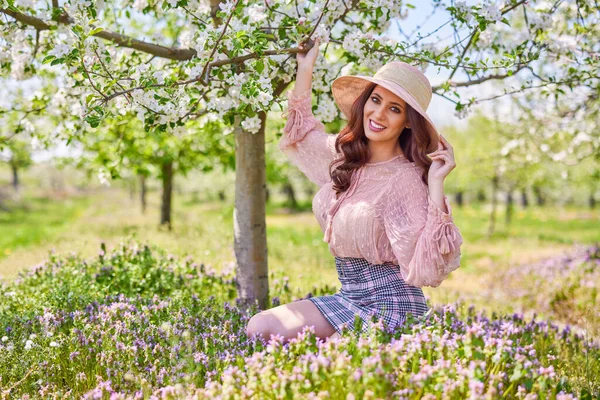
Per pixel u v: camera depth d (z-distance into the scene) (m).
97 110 3.08
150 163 12.43
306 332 2.56
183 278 5.15
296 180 30.23
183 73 3.95
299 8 3.89
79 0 3.55
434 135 3.17
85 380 2.87
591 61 4.36
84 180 22.19
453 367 2.41
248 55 3.34
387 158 3.27
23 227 18.73
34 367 2.96
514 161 11.59
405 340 2.53
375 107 3.20
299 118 3.56
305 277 6.77
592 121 8.36
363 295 3.17
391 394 2.28
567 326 4.60
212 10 3.93
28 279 5.20
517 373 2.38
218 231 10.54
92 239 10.17
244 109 3.51
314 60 3.55
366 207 3.10
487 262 12.88
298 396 2.22
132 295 4.75
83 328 3.45
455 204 43.75
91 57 3.31
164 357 2.97
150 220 17.52
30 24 3.88
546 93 4.67
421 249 2.87
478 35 4.19
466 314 5.11
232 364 2.79
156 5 4.26
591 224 28.48
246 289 4.61
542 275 9.38
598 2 4.48
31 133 4.79
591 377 3.60
